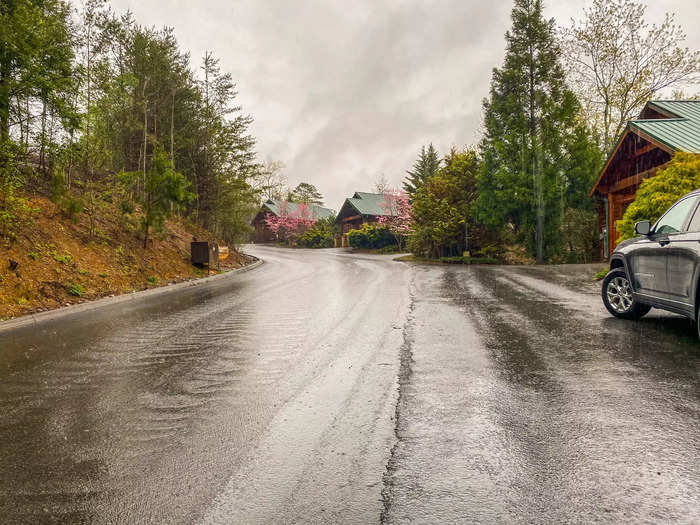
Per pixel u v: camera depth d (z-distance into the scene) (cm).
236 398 370
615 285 681
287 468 253
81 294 1007
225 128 2209
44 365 488
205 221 2384
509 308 791
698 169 998
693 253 499
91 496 230
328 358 485
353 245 4462
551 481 233
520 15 2408
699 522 198
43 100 1156
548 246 2336
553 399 349
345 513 209
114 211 1576
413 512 209
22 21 1047
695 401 339
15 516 214
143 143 2036
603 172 1869
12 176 1073
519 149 2345
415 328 634
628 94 2667
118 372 452
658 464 247
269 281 1441
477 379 401
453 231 2575
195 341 587
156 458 269
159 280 1352
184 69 2247
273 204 6794
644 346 505
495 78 2461
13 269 953
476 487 229
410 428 302
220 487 235
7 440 299
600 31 2580
